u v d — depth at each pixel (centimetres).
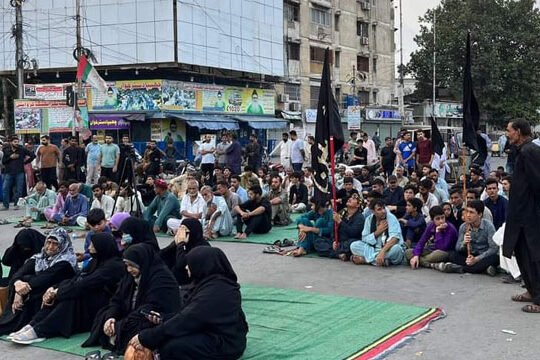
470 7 5416
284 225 1492
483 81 5316
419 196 1188
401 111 5706
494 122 5466
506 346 633
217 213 1312
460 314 752
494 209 1034
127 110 3625
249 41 4206
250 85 4334
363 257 1039
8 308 734
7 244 1305
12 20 3981
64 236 743
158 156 1909
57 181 1919
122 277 696
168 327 555
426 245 1027
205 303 564
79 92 2458
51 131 3172
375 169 2092
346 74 5409
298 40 4788
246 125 4103
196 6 3762
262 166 2041
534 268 741
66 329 695
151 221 1391
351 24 5484
